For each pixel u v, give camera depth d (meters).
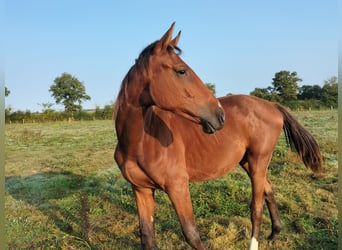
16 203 4.87
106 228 3.75
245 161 3.34
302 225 3.47
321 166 3.26
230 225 3.46
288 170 5.68
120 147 2.48
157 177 2.35
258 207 3.06
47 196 5.18
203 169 2.73
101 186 5.51
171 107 2.07
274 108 3.26
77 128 18.36
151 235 2.63
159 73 2.04
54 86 43.84
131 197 4.79
